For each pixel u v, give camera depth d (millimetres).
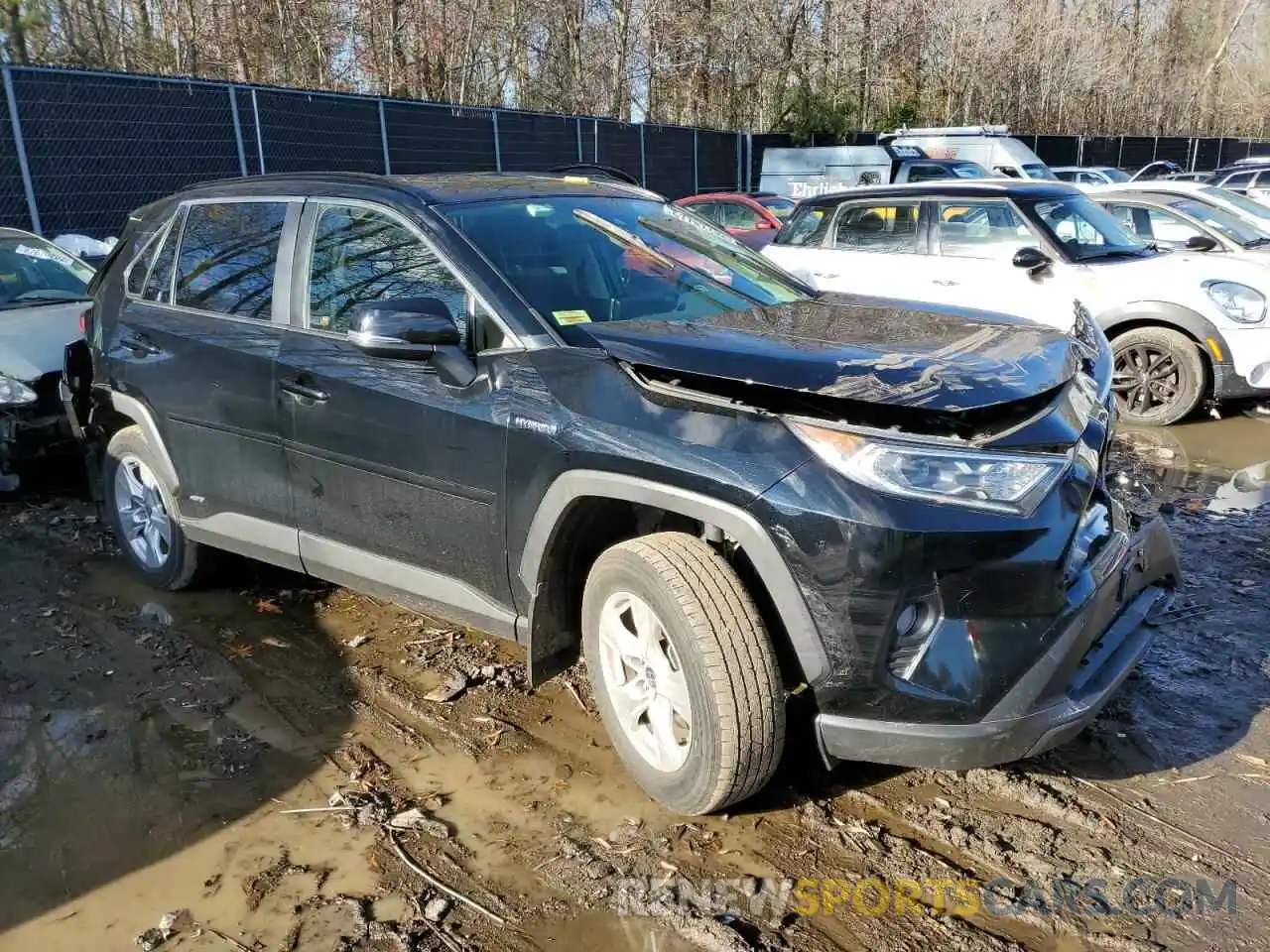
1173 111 43406
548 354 3076
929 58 34281
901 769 3162
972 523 2486
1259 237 8523
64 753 3359
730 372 2709
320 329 3660
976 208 7797
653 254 3779
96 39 17469
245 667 3908
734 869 2729
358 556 3646
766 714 2662
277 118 14203
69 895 2693
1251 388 6852
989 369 2764
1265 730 3316
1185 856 2738
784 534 2533
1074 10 38031
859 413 2543
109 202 12367
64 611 4457
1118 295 7082
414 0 22469
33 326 6051
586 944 2490
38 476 6297
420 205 3521
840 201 8594
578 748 3328
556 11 25000
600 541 3207
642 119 28750
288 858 2824
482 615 3303
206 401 4016
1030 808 2961
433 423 3242
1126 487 5566
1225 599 4301
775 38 29766
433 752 3322
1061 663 2617
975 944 2455
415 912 2607
